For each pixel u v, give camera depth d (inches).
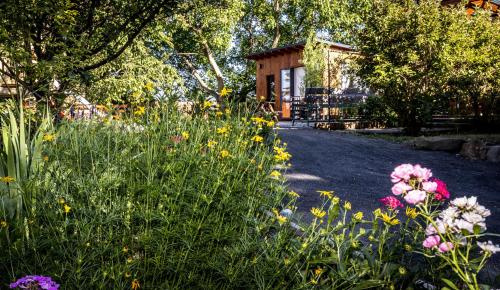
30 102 248.5
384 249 95.2
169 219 102.4
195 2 357.7
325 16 954.7
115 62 411.2
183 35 970.1
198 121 188.4
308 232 104.7
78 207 106.1
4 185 108.9
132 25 322.7
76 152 130.4
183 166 132.7
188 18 828.6
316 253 96.3
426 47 443.5
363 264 87.0
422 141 352.2
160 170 136.7
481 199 198.1
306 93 576.7
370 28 477.7
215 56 1111.6
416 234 90.7
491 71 447.2
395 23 452.4
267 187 152.4
